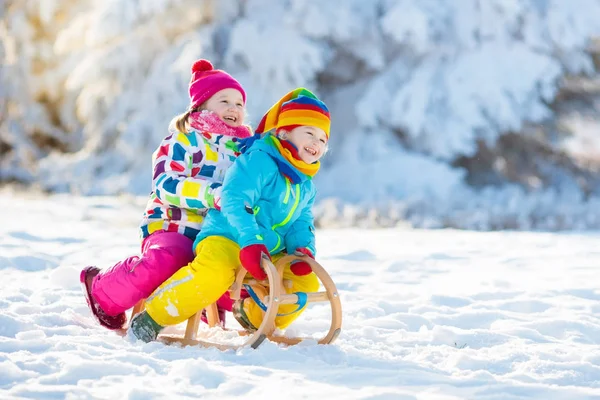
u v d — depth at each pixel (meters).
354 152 29.84
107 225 16.84
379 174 28.80
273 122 6.48
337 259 12.29
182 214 6.52
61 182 31.30
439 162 29.09
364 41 30.44
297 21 29.81
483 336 6.68
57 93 39.00
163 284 6.04
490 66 28.98
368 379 4.99
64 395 4.34
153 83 30.61
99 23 31.30
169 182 6.35
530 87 28.88
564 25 28.88
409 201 25.88
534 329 7.14
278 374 4.99
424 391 4.75
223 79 6.87
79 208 20.84
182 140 6.61
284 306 6.29
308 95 6.39
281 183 6.23
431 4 29.17
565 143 31.12
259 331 5.73
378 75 30.39
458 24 29.34
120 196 26.55
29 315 6.54
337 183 29.17
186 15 31.44
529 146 30.83
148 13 31.02
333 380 4.93
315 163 6.43
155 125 30.41
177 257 6.22
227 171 6.16
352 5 30.11
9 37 39.19
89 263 10.63
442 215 24.25
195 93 6.88
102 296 6.32
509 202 27.28
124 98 31.77
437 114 29.23
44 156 39.53
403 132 30.47
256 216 6.20
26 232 13.79
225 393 4.50
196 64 7.13
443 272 11.23
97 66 31.66
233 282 6.12
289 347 5.77
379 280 10.26
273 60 29.38
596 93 30.55
